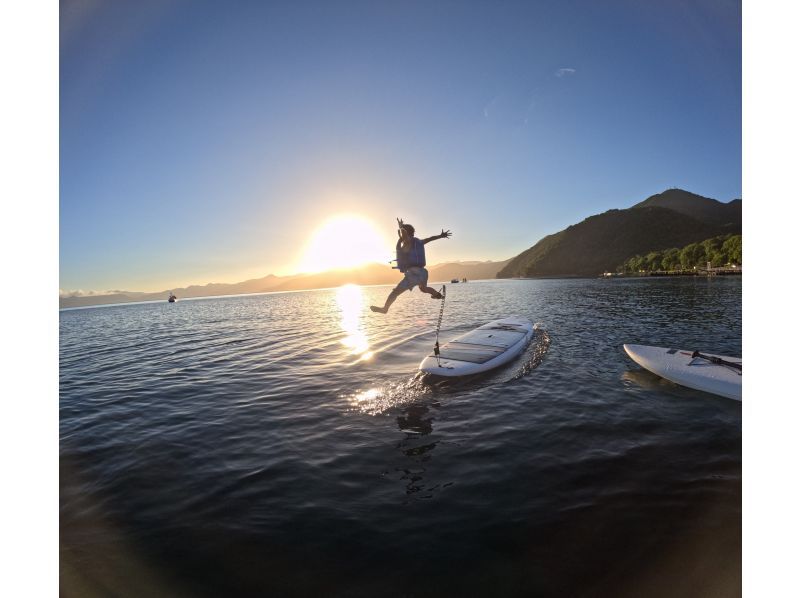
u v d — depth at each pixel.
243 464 7.96
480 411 10.43
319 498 6.60
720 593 4.30
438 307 44.81
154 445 9.04
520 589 4.47
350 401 11.67
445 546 5.27
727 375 11.68
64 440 9.49
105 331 37.06
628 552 5.02
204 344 24.20
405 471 7.43
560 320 27.44
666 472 7.02
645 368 13.78
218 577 4.85
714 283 67.31
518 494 6.48
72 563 5.18
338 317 38.50
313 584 4.69
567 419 9.65
